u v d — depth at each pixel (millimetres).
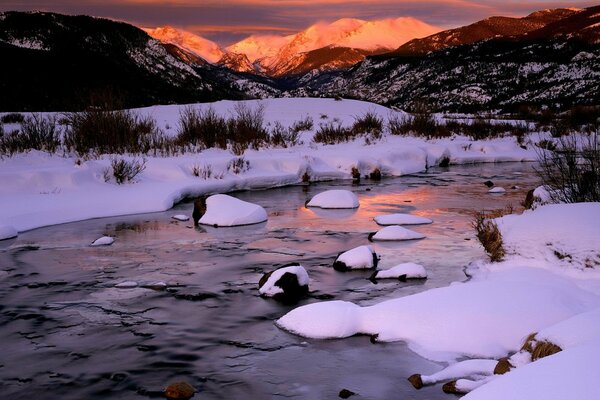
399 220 9891
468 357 4473
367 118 24141
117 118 15805
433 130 23625
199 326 5254
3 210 9594
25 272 6930
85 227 9500
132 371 4348
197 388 4078
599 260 5664
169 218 10359
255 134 18312
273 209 11406
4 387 4098
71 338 4973
